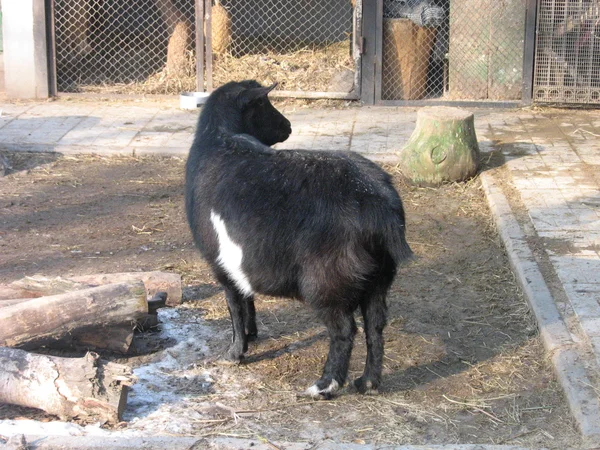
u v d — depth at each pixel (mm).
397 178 6359
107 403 4352
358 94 7613
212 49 7930
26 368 4383
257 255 4387
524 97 7531
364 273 4332
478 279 5301
